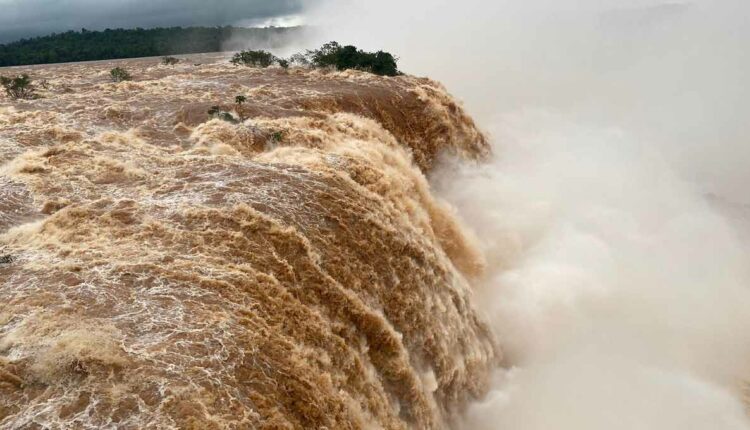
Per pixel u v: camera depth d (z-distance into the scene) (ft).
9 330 32.83
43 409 27.35
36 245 43.34
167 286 38.40
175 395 28.94
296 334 38.04
